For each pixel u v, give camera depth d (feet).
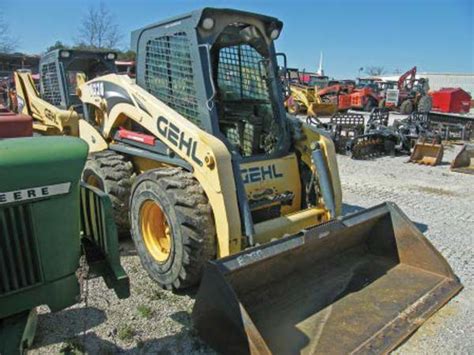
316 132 13.32
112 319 10.32
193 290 11.84
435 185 24.81
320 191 12.96
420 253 12.10
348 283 11.36
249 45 13.57
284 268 10.30
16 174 6.30
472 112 93.66
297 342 9.01
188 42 11.84
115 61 23.43
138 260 13.79
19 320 6.85
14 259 6.58
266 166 12.72
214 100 11.80
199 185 11.18
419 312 10.37
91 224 8.60
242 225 10.94
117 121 14.65
